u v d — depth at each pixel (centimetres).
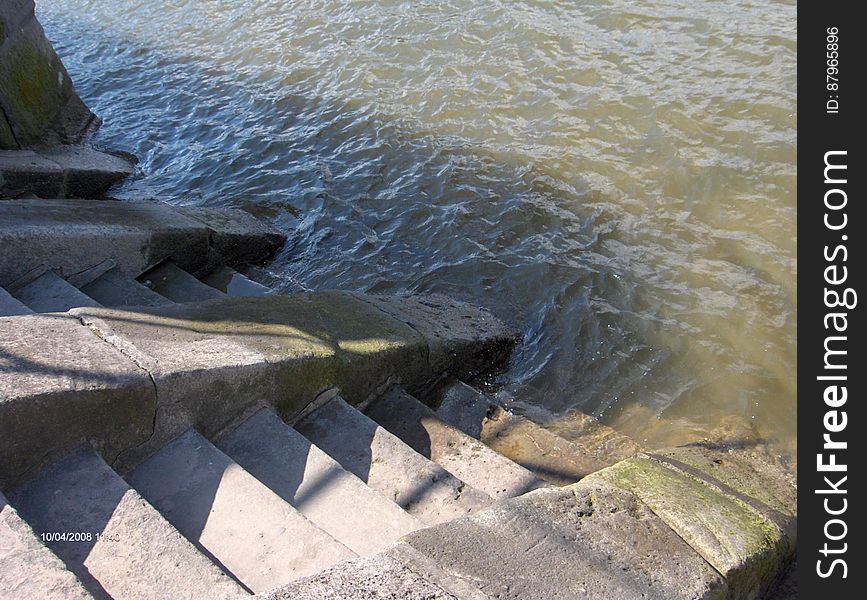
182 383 371
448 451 457
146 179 878
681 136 801
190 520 341
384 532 346
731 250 668
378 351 481
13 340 371
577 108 870
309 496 369
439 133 877
